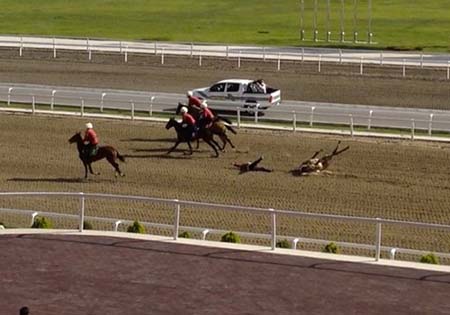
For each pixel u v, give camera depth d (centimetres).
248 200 3650
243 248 2533
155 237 2609
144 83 5953
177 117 5069
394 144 4494
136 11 9569
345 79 6016
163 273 2353
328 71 6209
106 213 3394
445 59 6519
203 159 4278
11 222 3206
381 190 3803
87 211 3416
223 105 5072
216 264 2416
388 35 8012
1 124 4853
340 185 3869
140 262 2423
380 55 6462
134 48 6806
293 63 6391
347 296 2228
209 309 2148
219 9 9750
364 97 5597
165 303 2180
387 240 3138
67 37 7388
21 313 1798
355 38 7544
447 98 5562
